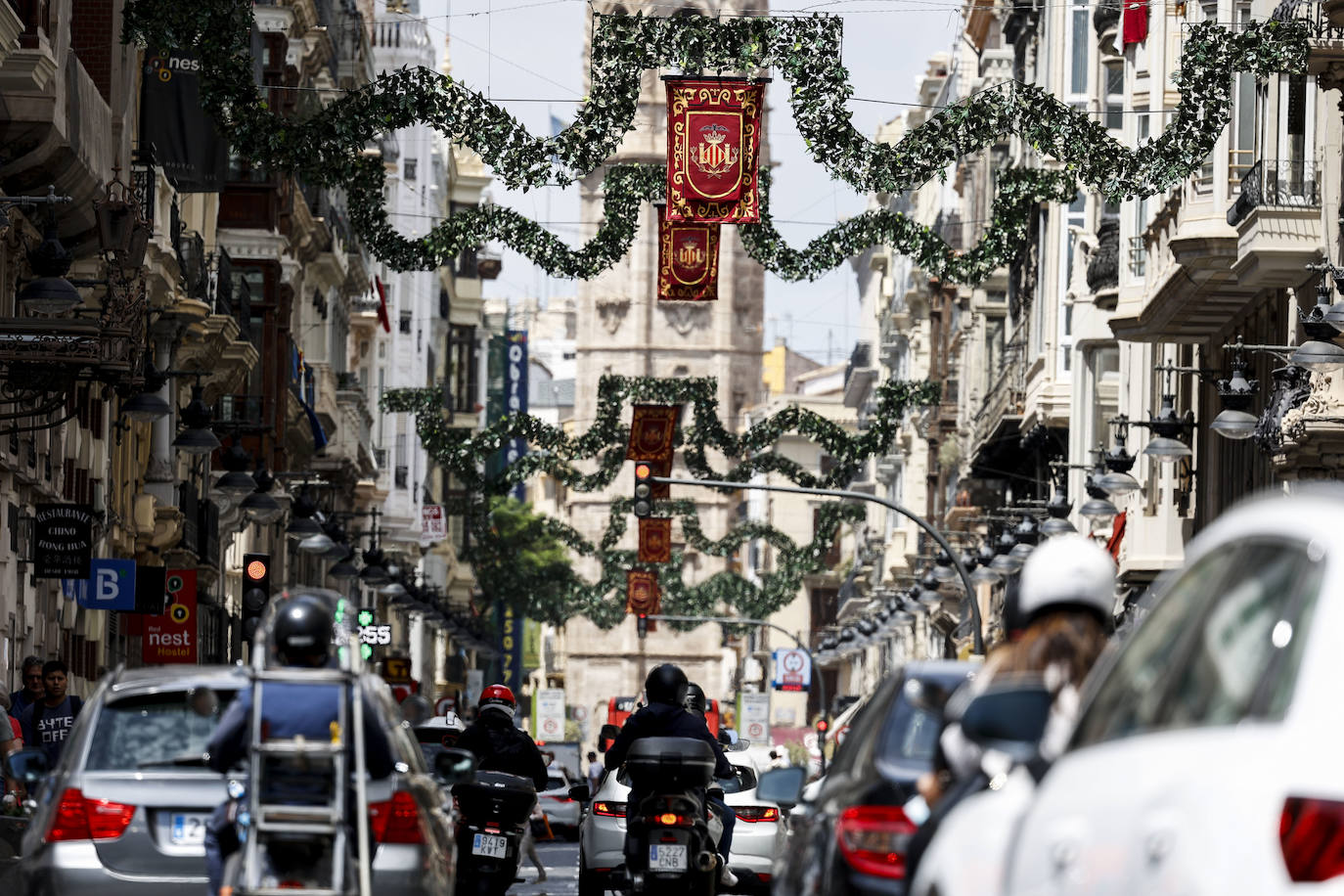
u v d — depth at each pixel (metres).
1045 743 14.18
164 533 99.06
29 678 46.78
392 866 26.36
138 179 78.06
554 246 68.62
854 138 61.47
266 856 21.91
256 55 109.81
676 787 39.31
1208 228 71.12
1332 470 59.12
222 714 26.83
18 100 59.00
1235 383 56.19
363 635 117.31
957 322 176.50
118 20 75.38
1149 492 87.00
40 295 50.53
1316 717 9.77
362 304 188.50
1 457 68.62
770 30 61.22
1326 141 63.38
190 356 102.06
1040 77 123.19
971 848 14.48
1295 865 9.38
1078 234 105.06
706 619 189.00
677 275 72.00
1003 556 95.50
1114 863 11.09
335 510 169.38
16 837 34.50
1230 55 56.91
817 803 22.83
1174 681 11.59
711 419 111.88
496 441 110.75
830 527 171.50
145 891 25.77
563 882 68.56
